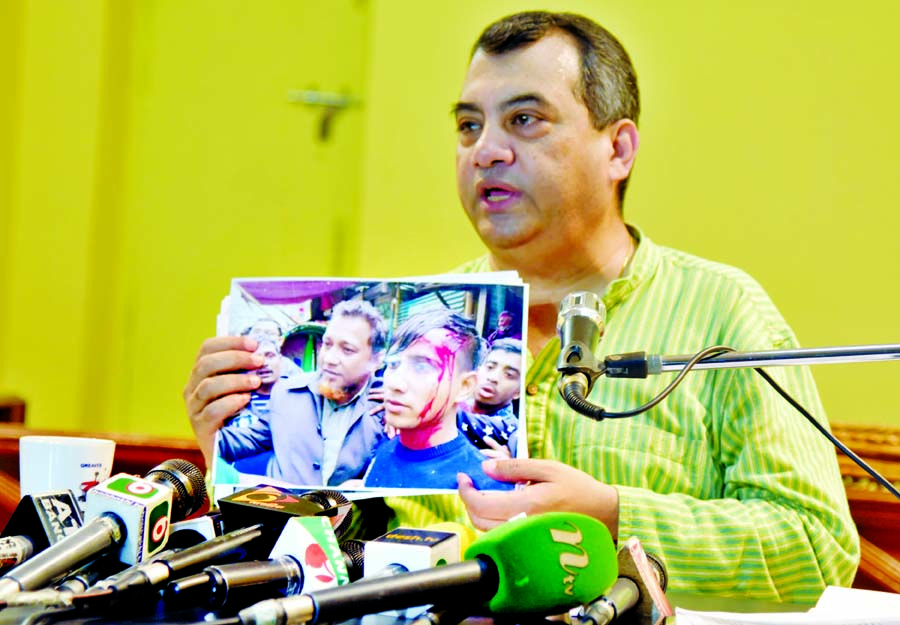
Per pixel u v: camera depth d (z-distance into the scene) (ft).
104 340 11.62
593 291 5.71
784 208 8.18
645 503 4.52
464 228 9.20
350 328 4.75
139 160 11.75
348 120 11.44
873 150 8.00
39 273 11.28
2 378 11.27
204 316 11.64
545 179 5.44
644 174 8.45
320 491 4.20
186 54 11.70
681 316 5.54
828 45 8.10
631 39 8.52
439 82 9.25
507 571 3.01
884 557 6.16
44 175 11.28
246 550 3.48
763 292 5.69
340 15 11.45
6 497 6.99
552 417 5.39
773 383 3.79
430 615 2.91
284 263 11.51
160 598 3.23
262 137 11.58
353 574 3.62
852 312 8.01
